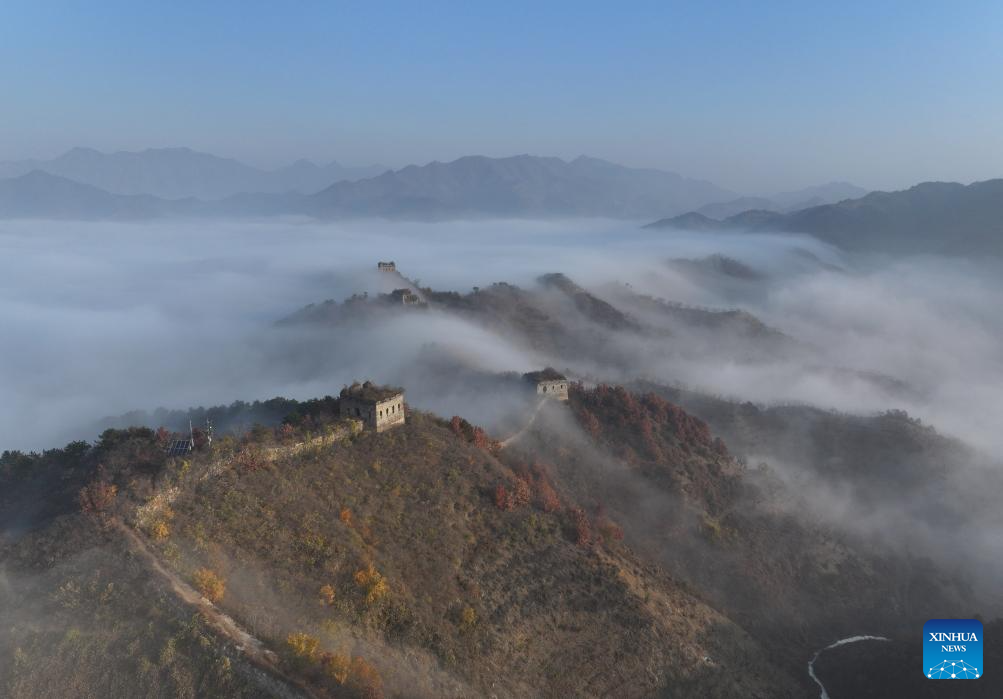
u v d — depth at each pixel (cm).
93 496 7131
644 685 7762
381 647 6462
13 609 5819
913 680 9075
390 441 10106
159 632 5544
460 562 8319
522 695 6925
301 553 7250
